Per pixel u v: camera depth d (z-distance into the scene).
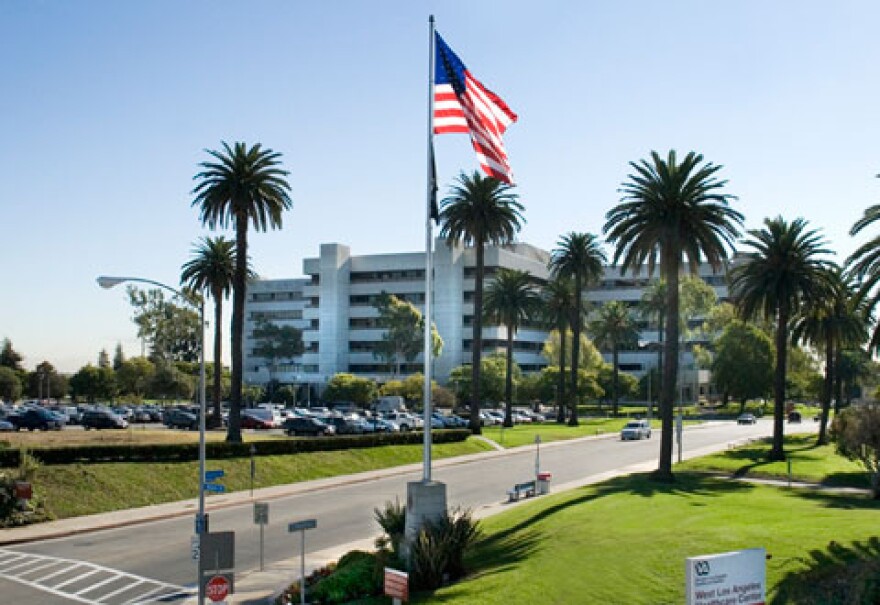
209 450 44.38
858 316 64.19
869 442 33.25
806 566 17.55
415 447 58.03
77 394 112.19
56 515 33.38
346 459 51.50
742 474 43.31
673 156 41.09
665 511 27.39
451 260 130.62
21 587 21.88
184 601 20.42
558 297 92.25
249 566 24.44
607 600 16.91
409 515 22.31
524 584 18.77
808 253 49.16
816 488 36.81
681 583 17.42
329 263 138.25
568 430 80.12
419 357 132.12
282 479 45.16
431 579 20.33
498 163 23.39
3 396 118.31
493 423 88.75
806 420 111.12
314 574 21.56
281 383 142.12
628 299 148.12
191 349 119.94
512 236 70.25
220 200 51.25
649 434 75.56
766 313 50.53
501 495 39.81
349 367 139.12
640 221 41.44
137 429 63.56
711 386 153.00
